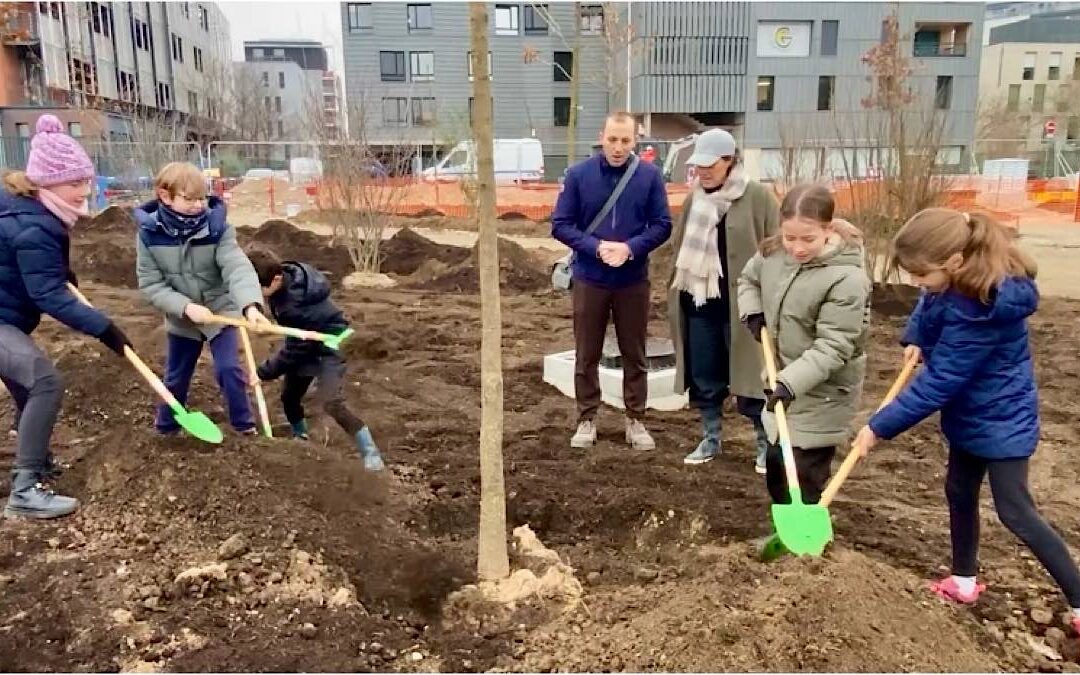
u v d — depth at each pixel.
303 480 4.27
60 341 8.05
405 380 7.19
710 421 5.30
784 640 2.97
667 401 6.55
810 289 3.86
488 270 3.43
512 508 4.51
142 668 3.04
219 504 4.02
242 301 4.60
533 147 28.09
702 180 4.95
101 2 34.44
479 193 3.40
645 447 5.51
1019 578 3.86
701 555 3.91
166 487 4.17
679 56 33.84
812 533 3.53
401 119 36.22
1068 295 11.44
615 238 5.20
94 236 15.54
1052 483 5.15
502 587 3.57
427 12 36.06
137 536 3.91
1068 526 4.53
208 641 3.18
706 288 4.98
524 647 3.23
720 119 35.66
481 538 3.65
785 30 33.97
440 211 22.31
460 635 3.31
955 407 3.49
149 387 6.34
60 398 4.37
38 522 4.18
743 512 4.40
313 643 3.20
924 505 4.78
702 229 4.93
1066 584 3.39
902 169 10.55
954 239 3.22
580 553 4.11
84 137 26.67
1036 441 3.44
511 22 35.38
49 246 4.18
